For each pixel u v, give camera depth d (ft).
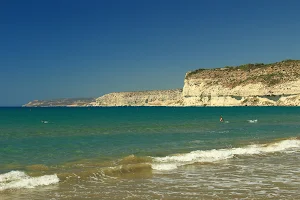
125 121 168.45
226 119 186.91
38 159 56.75
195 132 106.93
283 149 69.41
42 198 34.09
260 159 57.72
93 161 54.80
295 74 479.82
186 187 38.45
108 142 80.33
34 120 177.78
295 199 33.71
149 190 37.17
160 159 55.62
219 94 525.34
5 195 35.01
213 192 36.24
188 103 571.69
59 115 258.98
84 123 150.92
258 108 402.11
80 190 37.17
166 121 168.14
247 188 37.91
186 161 54.75
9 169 48.03
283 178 42.96
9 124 143.23
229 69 576.61
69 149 68.74
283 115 232.73
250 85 498.69
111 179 42.39
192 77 584.40
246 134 100.89
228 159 57.47
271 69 524.11
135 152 64.90
